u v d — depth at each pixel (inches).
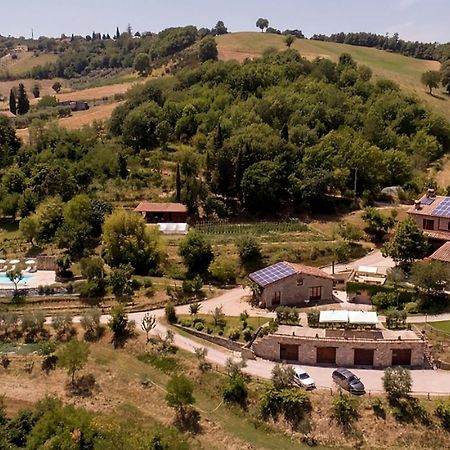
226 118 5674.2
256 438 2247.8
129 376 2637.8
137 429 2229.3
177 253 3656.5
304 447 2194.9
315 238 3858.3
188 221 4306.1
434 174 5354.3
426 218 3550.7
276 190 4404.5
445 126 6156.5
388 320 2706.7
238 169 4552.2
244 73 6712.6
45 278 3501.5
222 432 2279.8
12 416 2391.7
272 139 4795.8
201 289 3339.1
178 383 2329.0
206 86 6830.7
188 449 2064.5
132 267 3444.9
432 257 3120.1
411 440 2172.7
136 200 4584.2
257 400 2391.7
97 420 2149.4
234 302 3189.0
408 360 2561.5
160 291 3299.7
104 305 3208.7
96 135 6141.7
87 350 2645.2
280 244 3720.5
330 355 2598.4
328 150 4800.7
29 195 4431.6
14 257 3853.3
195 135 5669.3
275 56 7578.7
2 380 2669.8
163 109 6190.9
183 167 4749.0
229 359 2506.2
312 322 2743.6
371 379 2449.6
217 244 3745.1
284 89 6466.5
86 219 3969.0
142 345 2819.9
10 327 3068.4
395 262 3378.4
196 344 2797.7
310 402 2316.7
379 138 5531.5
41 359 2797.7
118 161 5123.0
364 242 3848.4
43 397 2524.6
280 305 3085.6
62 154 5433.1
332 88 6343.5
